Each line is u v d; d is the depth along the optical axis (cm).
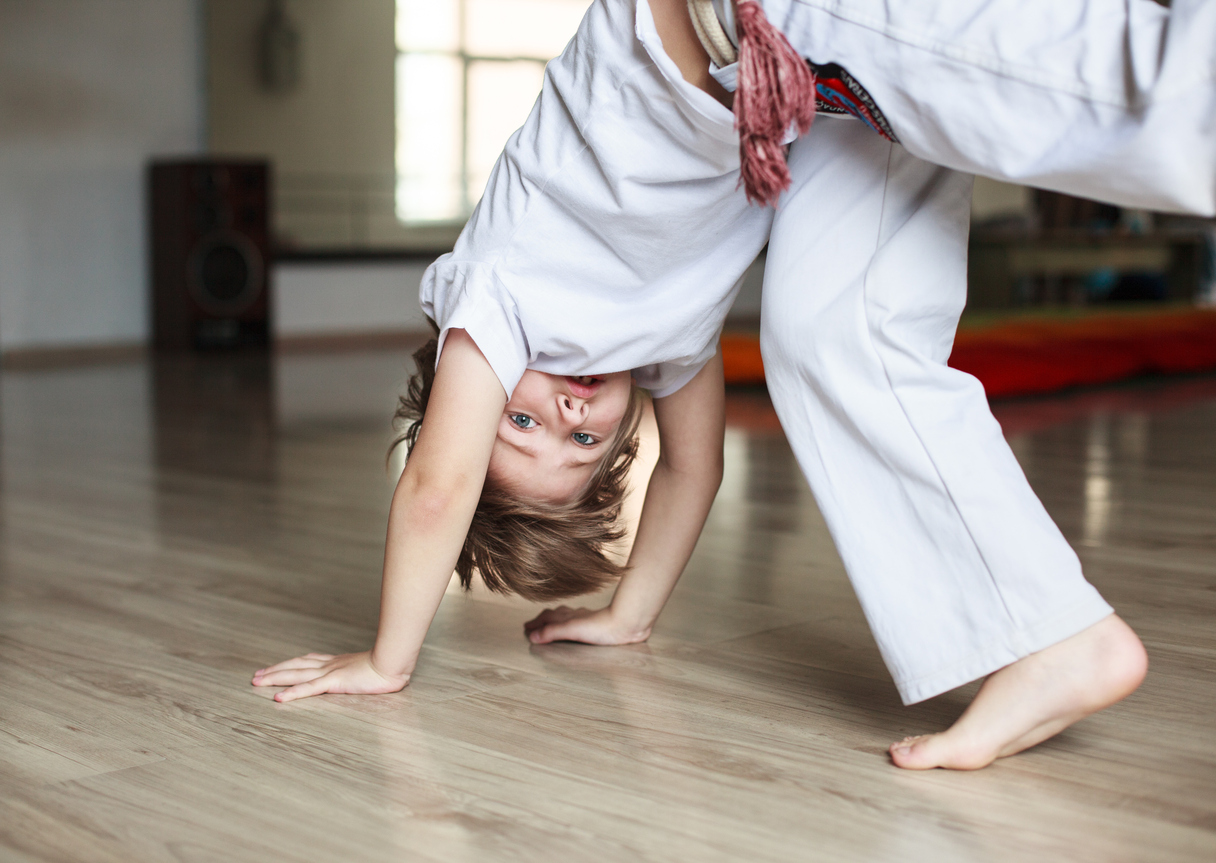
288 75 677
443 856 78
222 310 604
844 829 81
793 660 120
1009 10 79
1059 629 86
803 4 85
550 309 98
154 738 100
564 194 96
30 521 200
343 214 715
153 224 609
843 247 92
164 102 625
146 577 160
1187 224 743
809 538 179
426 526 102
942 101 81
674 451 119
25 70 578
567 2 805
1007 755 93
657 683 113
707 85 89
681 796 87
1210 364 423
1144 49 76
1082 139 77
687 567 161
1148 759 92
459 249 104
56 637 132
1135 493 211
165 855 78
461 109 766
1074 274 652
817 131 95
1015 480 89
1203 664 116
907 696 91
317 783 90
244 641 130
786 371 94
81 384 448
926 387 90
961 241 94
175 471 252
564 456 106
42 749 97
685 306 99
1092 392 366
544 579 109
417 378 116
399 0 727
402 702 108
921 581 90
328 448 284
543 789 88
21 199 581
